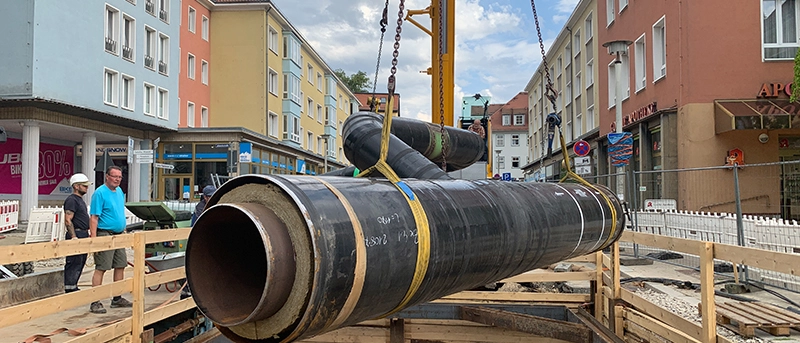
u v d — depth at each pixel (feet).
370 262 6.48
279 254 5.98
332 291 6.07
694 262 28.30
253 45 89.45
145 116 70.03
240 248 7.30
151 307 19.36
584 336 15.01
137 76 68.44
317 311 6.00
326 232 6.09
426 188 8.42
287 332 6.25
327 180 7.16
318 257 5.87
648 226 33.17
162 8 74.69
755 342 14.19
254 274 7.25
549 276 19.84
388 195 7.54
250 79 89.35
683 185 42.24
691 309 17.89
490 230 8.73
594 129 67.15
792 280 20.38
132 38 67.87
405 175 11.90
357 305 6.56
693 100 41.88
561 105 91.40
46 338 14.12
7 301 18.84
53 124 58.13
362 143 13.85
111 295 13.39
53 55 55.01
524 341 19.17
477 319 17.95
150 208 24.06
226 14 89.92
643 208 44.47
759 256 10.61
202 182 76.13
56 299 11.81
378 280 6.64
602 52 65.16
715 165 41.06
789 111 38.99
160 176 75.92
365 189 7.34
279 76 96.73
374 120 15.10
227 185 6.95
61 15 55.98
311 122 119.55
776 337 14.58
